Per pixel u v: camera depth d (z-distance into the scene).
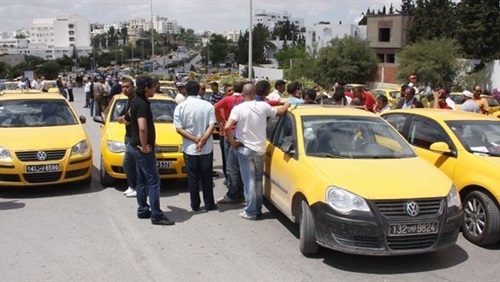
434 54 42.12
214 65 135.62
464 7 50.94
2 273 4.98
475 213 5.97
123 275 4.93
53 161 7.78
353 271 5.09
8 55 126.19
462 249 5.77
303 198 5.52
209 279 4.85
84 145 8.28
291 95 8.08
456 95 22.89
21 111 9.07
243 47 120.12
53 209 7.20
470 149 6.39
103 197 7.88
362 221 4.87
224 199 7.64
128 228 6.37
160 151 8.16
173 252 5.55
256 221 6.73
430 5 60.94
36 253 5.50
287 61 80.94
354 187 5.06
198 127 7.00
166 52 179.38
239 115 6.62
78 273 4.98
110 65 144.50
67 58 133.00
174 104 9.95
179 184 8.92
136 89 6.45
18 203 7.52
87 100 25.61
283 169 6.26
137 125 6.43
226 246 5.75
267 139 7.21
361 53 51.53
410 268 5.19
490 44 49.31
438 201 5.05
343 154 5.93
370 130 6.41
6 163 7.57
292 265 5.22
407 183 5.18
